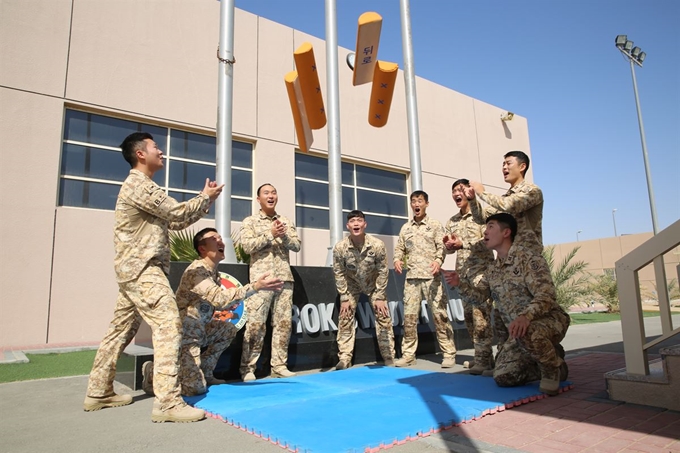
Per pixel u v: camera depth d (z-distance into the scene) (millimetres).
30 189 6824
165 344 2584
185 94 8594
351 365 4543
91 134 7629
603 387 3090
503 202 3377
